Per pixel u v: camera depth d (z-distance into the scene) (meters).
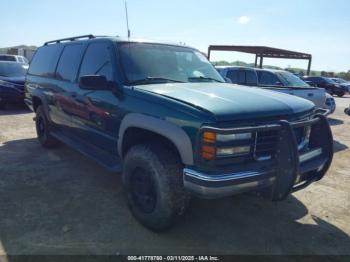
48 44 6.09
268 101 3.21
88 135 4.44
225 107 2.87
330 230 3.52
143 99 3.28
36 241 3.08
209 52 22.45
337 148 7.17
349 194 4.49
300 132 3.36
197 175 2.73
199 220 3.60
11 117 9.30
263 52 23.20
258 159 2.92
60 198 4.02
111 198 4.06
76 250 2.97
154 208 3.19
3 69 11.22
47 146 6.00
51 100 5.40
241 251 3.07
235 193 2.78
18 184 4.40
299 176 3.09
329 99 10.21
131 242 3.13
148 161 3.12
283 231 3.46
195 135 2.76
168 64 4.06
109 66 3.86
